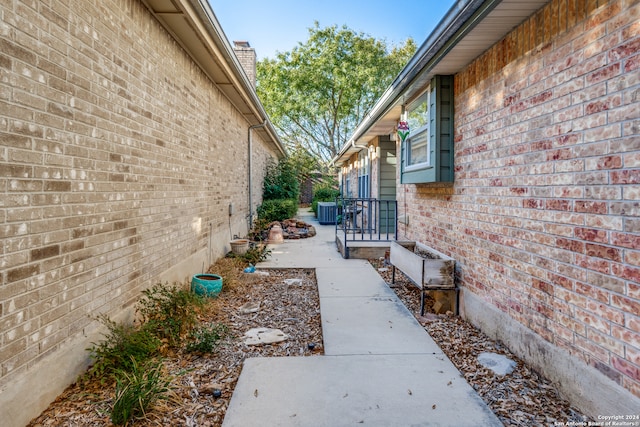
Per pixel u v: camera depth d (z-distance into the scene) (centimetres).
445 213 445
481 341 330
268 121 1004
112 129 292
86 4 256
